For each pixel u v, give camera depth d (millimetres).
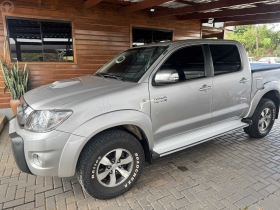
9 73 4898
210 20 7879
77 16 5648
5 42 4910
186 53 2854
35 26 5227
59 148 1994
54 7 5324
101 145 2189
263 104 3760
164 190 2541
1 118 4941
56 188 2594
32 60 5348
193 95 2799
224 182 2688
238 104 3412
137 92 2369
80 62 5914
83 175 2166
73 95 2264
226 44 3301
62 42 5617
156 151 2598
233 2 4805
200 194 2461
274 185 2621
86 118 2066
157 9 6641
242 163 3158
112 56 6402
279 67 4051
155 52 2857
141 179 2770
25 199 2391
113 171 2354
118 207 2270
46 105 2117
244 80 3381
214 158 3320
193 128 2990
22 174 2893
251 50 36312
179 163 3180
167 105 2578
